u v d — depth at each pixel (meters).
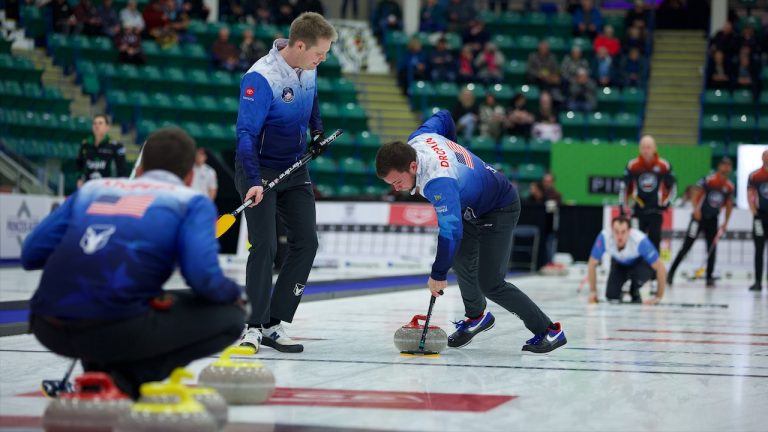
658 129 44.00
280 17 44.56
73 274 6.00
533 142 39.66
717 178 27.06
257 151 10.88
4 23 39.00
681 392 8.06
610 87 43.94
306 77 10.91
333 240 31.92
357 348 10.93
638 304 19.41
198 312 6.23
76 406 5.50
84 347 6.07
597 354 10.74
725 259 31.25
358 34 46.09
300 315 15.27
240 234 30.48
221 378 7.10
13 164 28.88
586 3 47.62
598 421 6.70
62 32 38.81
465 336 11.17
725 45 44.34
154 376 6.39
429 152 9.84
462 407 7.16
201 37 42.69
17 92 34.66
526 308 10.62
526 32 47.62
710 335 13.18
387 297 19.88
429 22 46.44
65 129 33.75
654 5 49.31
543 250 32.69
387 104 43.28
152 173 6.52
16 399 7.24
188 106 38.09
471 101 39.94
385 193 37.66
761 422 6.74
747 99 43.59
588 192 38.50
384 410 7.00
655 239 25.22
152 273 6.09
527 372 9.16
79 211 6.27
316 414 6.82
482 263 10.55
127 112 37.06
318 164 37.75
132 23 40.41
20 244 28.36
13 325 11.73
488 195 10.27
